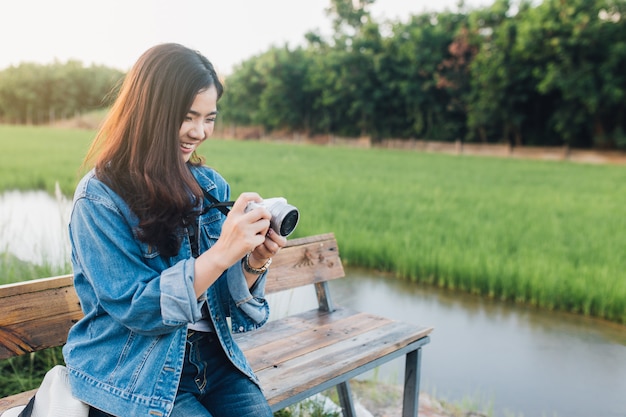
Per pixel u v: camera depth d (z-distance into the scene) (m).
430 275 7.14
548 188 16.16
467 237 8.66
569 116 33.38
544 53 32.59
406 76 42.25
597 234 8.95
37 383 3.35
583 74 31.25
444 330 5.45
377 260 7.81
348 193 13.59
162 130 1.62
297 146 41.81
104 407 1.59
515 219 10.37
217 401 1.88
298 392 2.27
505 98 35.56
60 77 78.88
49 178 14.53
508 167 25.12
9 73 81.19
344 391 3.17
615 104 32.06
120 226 1.62
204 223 1.91
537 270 6.53
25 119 82.38
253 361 2.51
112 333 1.64
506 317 5.90
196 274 1.57
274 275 3.02
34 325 2.14
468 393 4.11
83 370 1.64
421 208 11.37
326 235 3.44
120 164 1.66
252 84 55.69
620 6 30.59
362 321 3.10
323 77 47.44
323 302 3.32
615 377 4.46
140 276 1.60
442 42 40.09
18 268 4.83
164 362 1.64
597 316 6.01
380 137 45.59
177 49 1.67
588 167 26.16
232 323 1.95
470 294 6.71
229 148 35.34
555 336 5.37
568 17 31.25
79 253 1.62
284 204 1.77
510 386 4.25
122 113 1.68
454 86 38.72
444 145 40.34
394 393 3.87
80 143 31.23
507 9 36.03
